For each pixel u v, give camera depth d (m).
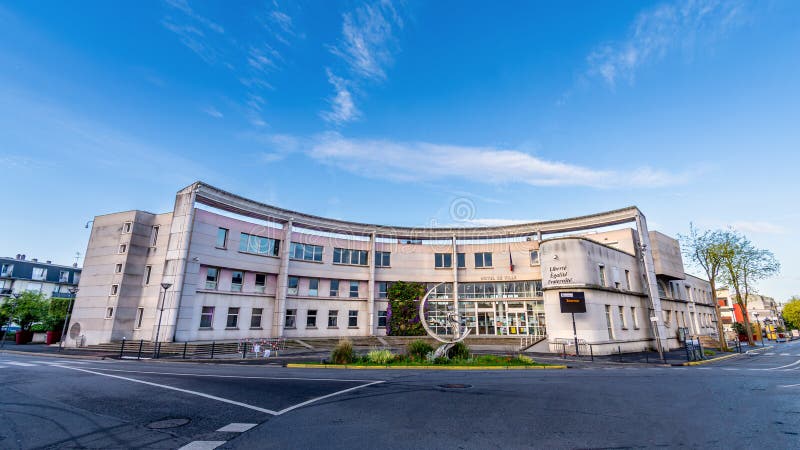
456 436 6.24
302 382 11.94
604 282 28.20
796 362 22.61
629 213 33.41
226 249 30.33
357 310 37.12
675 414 7.73
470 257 38.78
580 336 25.33
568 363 20.05
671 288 37.81
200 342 26.83
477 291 37.88
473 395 9.79
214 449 5.63
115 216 30.48
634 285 32.03
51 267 60.78
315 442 5.93
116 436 6.27
